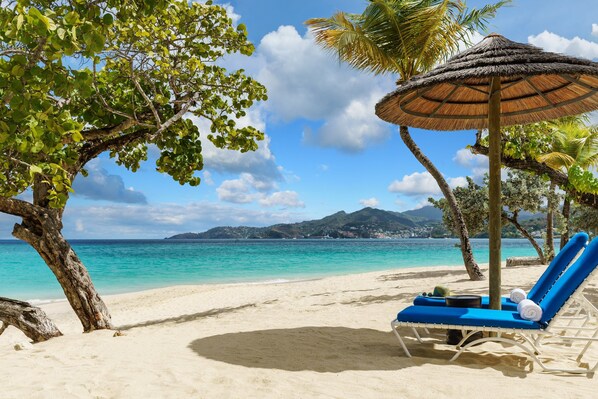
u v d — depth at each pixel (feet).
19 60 14.12
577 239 16.28
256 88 36.70
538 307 14.58
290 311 30.22
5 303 26.63
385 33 43.68
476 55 17.46
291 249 253.65
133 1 17.06
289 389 12.65
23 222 28.02
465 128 24.49
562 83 20.40
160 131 30.94
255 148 38.58
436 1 42.29
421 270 68.69
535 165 39.63
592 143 56.39
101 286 76.02
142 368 14.93
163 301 48.83
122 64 28.78
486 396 12.09
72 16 13.32
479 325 14.80
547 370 14.43
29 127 15.74
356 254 178.09
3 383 13.46
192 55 33.12
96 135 30.01
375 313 26.86
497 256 17.90
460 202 71.31
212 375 14.02
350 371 14.46
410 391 12.46
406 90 17.39
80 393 12.43
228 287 59.67
